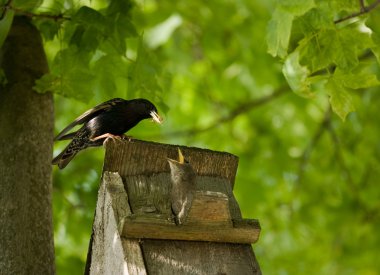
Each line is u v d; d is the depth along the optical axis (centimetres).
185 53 1828
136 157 856
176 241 813
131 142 852
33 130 957
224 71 1928
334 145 1916
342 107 909
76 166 1552
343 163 1920
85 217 1474
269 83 1844
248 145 1977
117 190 827
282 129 2034
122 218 781
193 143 1981
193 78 1956
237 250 836
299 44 912
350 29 918
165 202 834
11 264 873
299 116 1992
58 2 1066
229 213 788
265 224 1961
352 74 904
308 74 886
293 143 2053
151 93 1071
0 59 1016
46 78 981
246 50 1834
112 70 1086
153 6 1705
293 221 1925
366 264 1919
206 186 884
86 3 1077
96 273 856
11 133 946
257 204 1788
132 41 1608
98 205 854
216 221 792
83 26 1048
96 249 862
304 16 916
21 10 978
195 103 1964
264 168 1958
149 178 854
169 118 1981
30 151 941
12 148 936
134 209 818
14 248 881
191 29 1889
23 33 1035
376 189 1922
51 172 961
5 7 916
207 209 772
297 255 2036
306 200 1939
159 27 1633
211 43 1883
